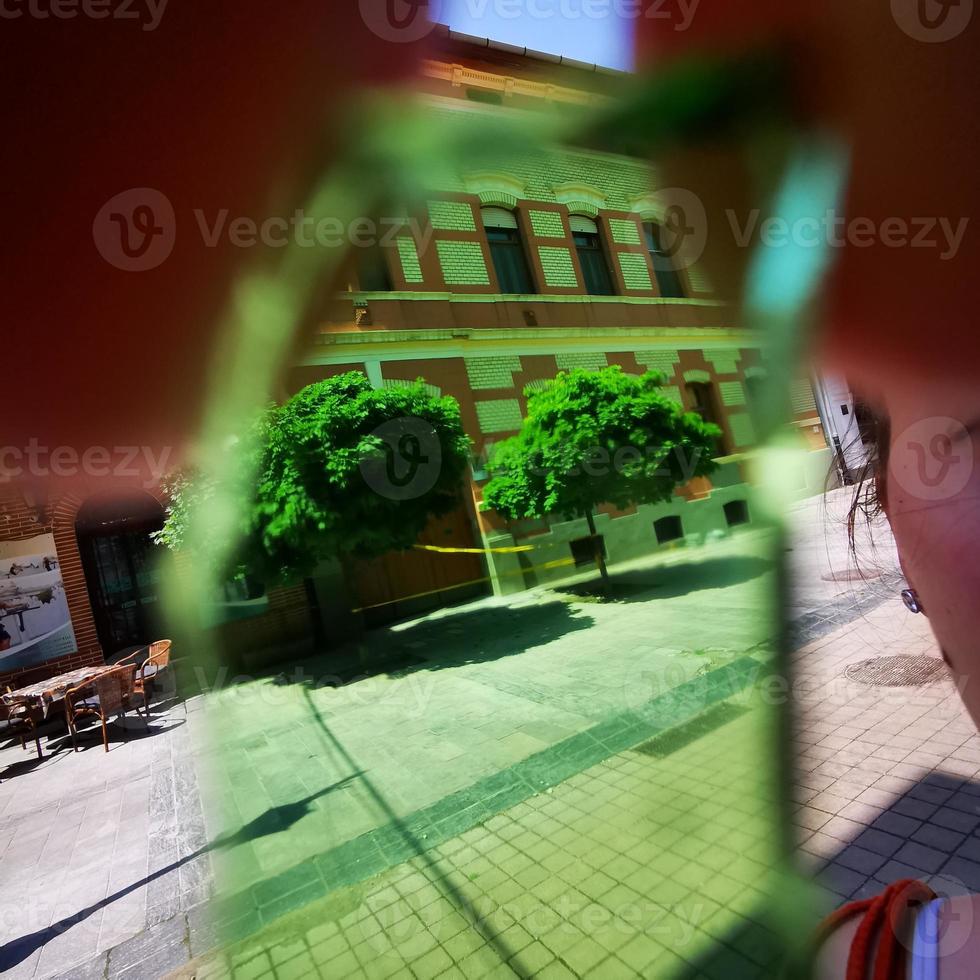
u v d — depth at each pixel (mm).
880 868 1705
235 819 2818
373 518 3244
